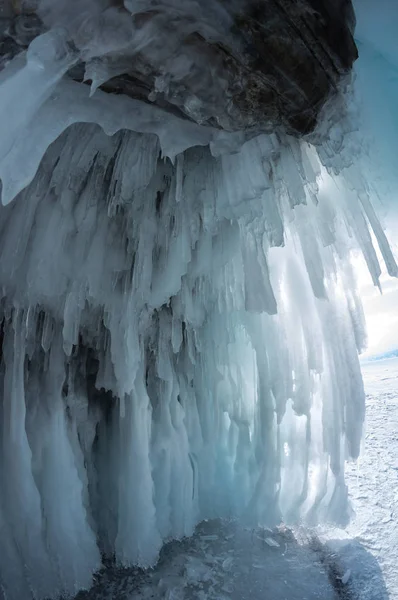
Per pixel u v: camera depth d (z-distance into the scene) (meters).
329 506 3.66
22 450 2.95
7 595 2.78
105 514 3.62
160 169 3.08
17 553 2.87
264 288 3.11
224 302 3.69
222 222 3.29
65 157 2.71
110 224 3.13
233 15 2.01
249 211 2.88
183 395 4.16
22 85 1.90
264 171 2.78
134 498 3.42
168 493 3.75
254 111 2.44
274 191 2.95
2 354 3.09
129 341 3.33
